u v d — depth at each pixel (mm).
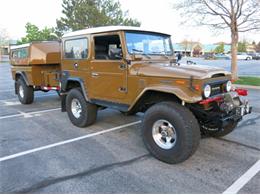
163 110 3982
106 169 3889
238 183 3492
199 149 4629
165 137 4125
